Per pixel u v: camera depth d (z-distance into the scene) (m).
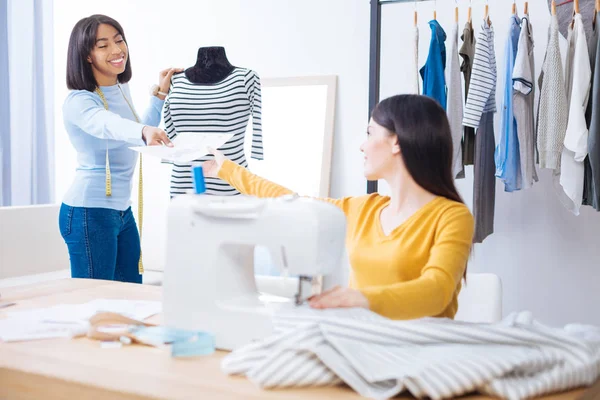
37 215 3.09
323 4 4.16
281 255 1.13
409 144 1.44
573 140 2.99
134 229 2.84
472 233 1.45
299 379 0.95
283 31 4.28
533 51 3.27
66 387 1.00
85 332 1.25
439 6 3.81
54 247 3.17
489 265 3.73
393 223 1.52
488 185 3.38
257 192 1.67
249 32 4.38
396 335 1.01
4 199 4.44
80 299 1.62
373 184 3.32
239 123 3.04
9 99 4.39
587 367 0.98
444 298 1.29
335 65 4.14
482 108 3.16
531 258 3.64
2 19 4.35
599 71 2.95
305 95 4.18
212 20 4.47
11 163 4.43
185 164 3.02
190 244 1.20
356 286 1.55
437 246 1.39
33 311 1.45
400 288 1.22
